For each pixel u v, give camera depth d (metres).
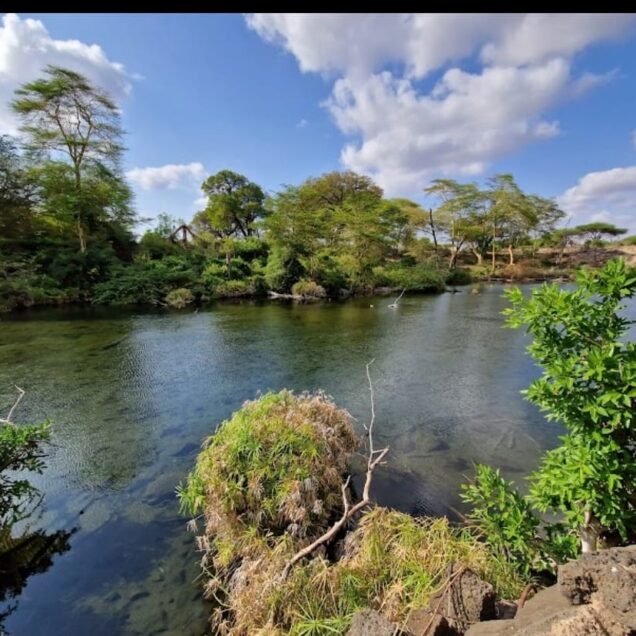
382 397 5.98
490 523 2.32
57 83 17.98
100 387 6.50
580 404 1.88
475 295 22.19
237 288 20.34
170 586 2.48
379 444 4.39
